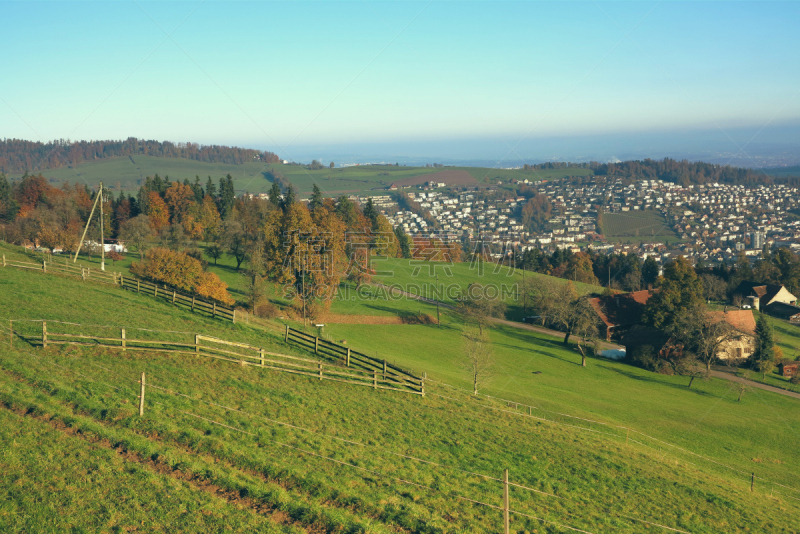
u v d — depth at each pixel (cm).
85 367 2378
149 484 1480
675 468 2964
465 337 6825
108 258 9631
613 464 2695
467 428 2769
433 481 1966
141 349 2753
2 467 1441
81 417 1816
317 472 1773
